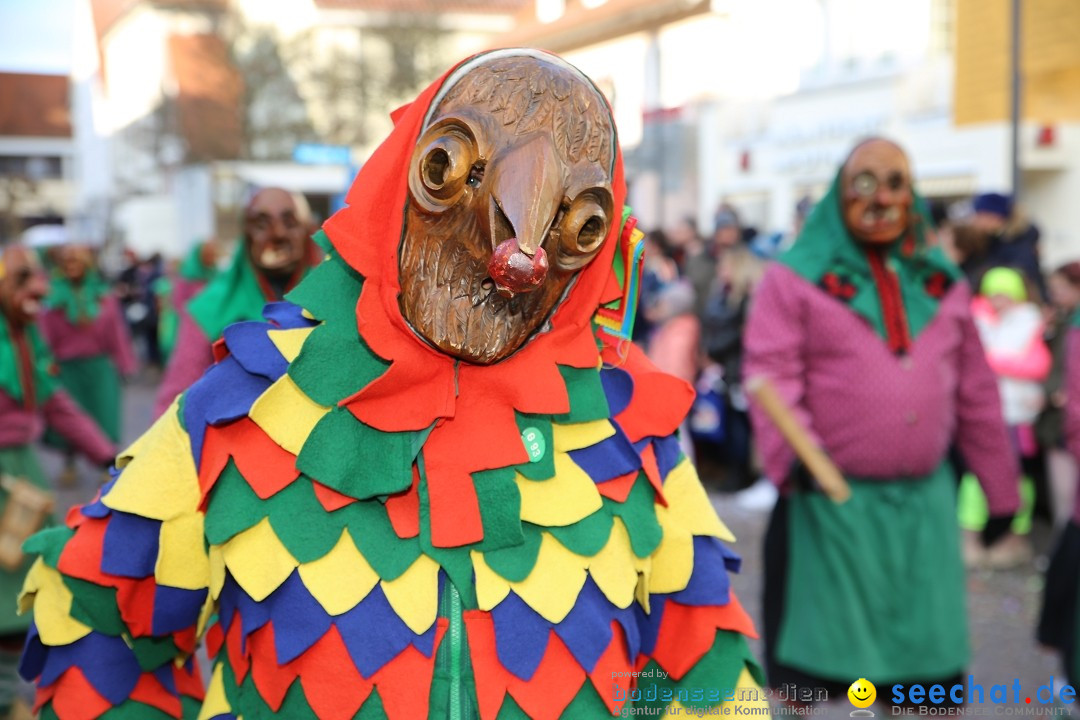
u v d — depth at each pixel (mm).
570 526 1264
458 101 1182
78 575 1252
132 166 29750
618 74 17672
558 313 1288
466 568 1217
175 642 1321
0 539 3199
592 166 1172
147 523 1253
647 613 1345
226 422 1239
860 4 13367
